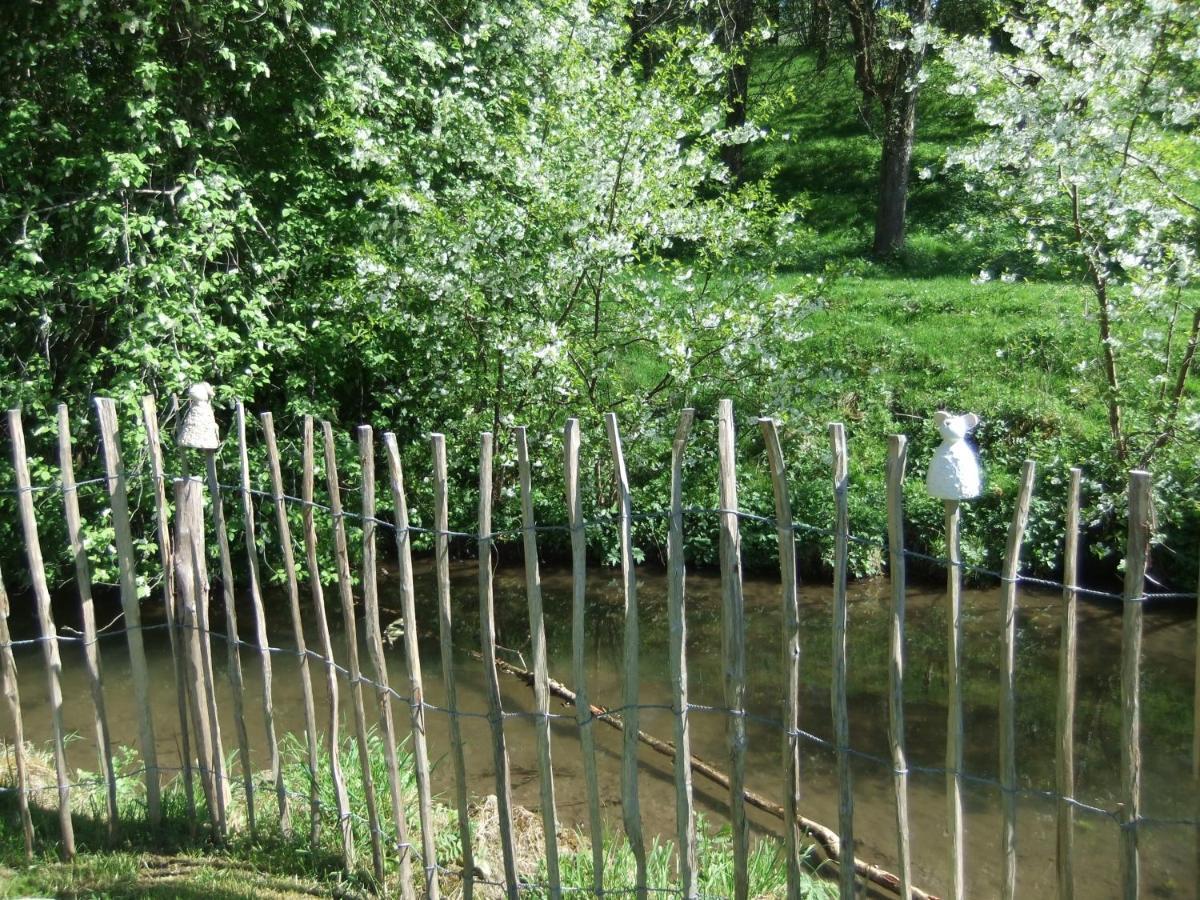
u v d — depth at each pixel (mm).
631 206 9703
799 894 3705
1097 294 9820
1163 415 9547
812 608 10602
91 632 4836
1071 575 3113
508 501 11383
